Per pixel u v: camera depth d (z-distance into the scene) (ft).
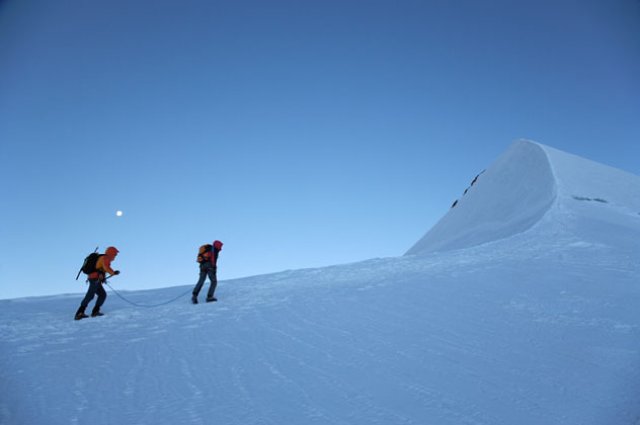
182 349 19.02
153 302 36.88
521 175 99.19
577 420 10.44
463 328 18.79
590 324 17.95
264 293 34.55
